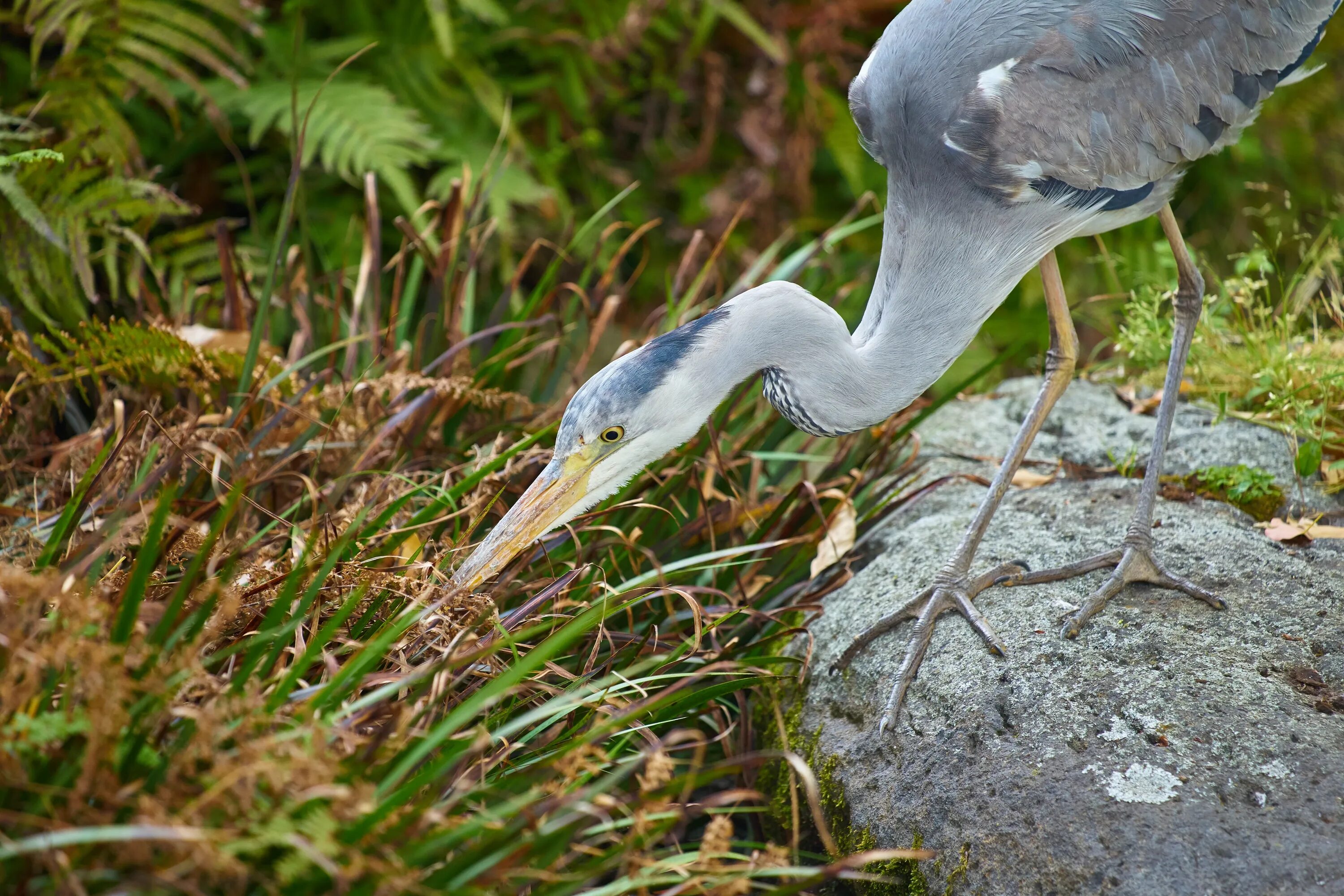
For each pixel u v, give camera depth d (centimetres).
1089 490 515
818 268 687
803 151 816
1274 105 904
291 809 265
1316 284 620
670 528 538
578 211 831
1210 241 888
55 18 598
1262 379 540
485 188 717
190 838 237
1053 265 456
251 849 256
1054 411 603
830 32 821
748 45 851
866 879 360
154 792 287
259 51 763
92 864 266
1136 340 587
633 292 815
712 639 487
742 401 608
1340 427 532
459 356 581
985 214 421
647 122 848
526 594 471
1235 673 387
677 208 867
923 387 442
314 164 756
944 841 372
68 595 289
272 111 688
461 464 546
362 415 536
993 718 391
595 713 392
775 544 441
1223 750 360
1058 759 369
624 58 833
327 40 785
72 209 559
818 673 461
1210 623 411
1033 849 351
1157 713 375
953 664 416
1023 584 447
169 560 410
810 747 440
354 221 726
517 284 677
